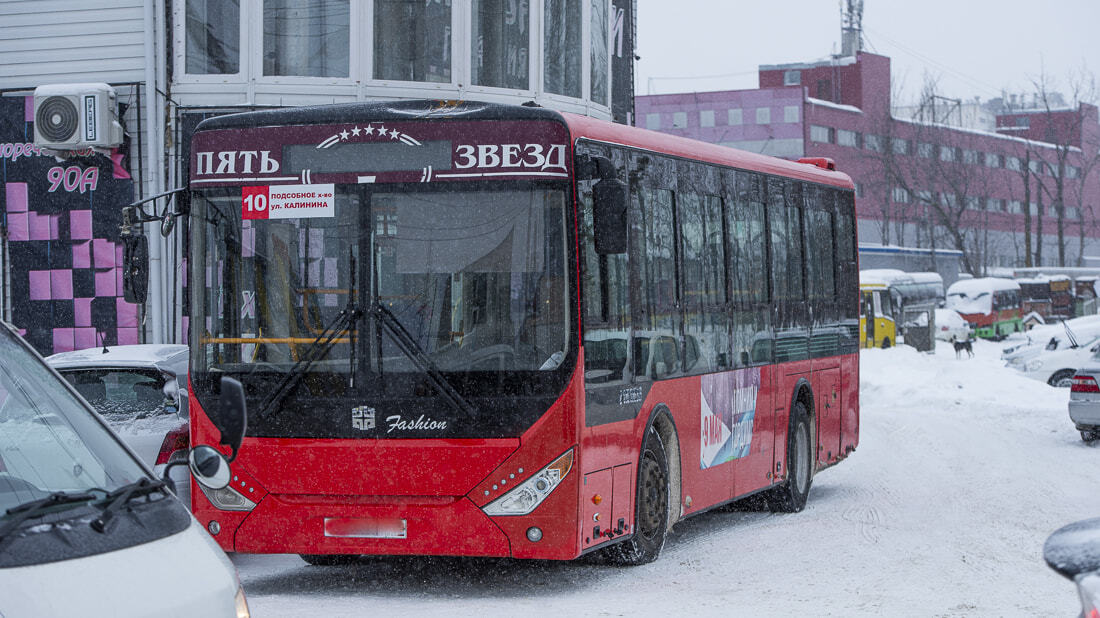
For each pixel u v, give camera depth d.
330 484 9.09
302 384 9.17
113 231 18.19
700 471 11.49
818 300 15.00
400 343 9.09
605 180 8.99
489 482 8.96
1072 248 125.88
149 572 3.78
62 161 18.27
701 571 10.34
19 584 3.51
